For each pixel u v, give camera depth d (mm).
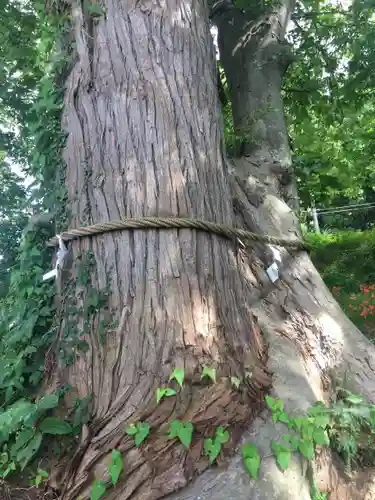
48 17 4508
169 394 3047
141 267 3412
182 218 3523
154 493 2834
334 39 8250
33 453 2990
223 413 3135
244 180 5242
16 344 3670
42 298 3764
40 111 4176
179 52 4074
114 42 3990
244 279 4414
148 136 3707
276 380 3811
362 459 3893
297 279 4824
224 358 3320
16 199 5965
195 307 3352
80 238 3621
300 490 3062
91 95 3943
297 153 8336
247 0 6148
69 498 2895
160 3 4133
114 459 2885
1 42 5418
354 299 8445
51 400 3096
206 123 4051
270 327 4391
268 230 4945
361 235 13758
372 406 3951
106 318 3355
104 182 3672
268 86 5930
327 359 4469
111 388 3182
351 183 11047
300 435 3334
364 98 8984
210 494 2852
